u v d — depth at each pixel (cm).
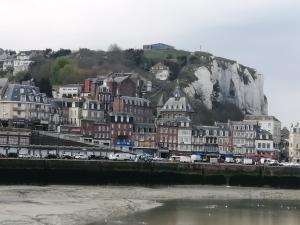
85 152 16588
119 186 12694
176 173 13812
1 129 16225
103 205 8706
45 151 15738
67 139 17212
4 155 13738
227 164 14312
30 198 9219
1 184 11919
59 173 12512
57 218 7112
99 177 12938
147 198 10488
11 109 19438
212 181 14112
